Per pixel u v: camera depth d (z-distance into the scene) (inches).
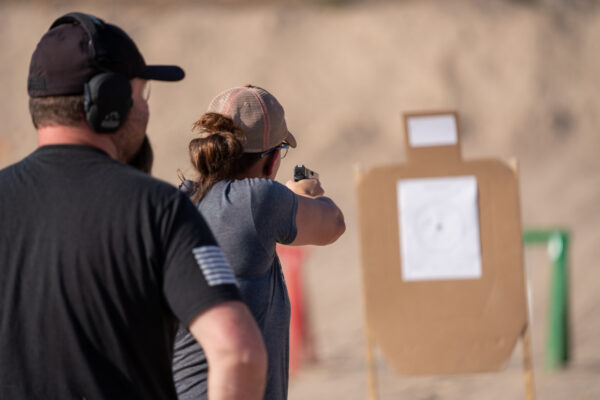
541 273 1306.6
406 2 3592.5
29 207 215.2
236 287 211.0
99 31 217.5
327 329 1074.7
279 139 309.4
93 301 207.3
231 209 281.3
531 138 3085.6
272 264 297.3
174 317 221.3
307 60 3307.1
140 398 210.7
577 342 907.4
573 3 3678.6
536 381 764.0
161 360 215.8
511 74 3275.1
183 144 2802.7
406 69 3280.0
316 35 3417.8
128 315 207.6
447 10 3513.8
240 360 197.6
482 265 516.1
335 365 892.6
